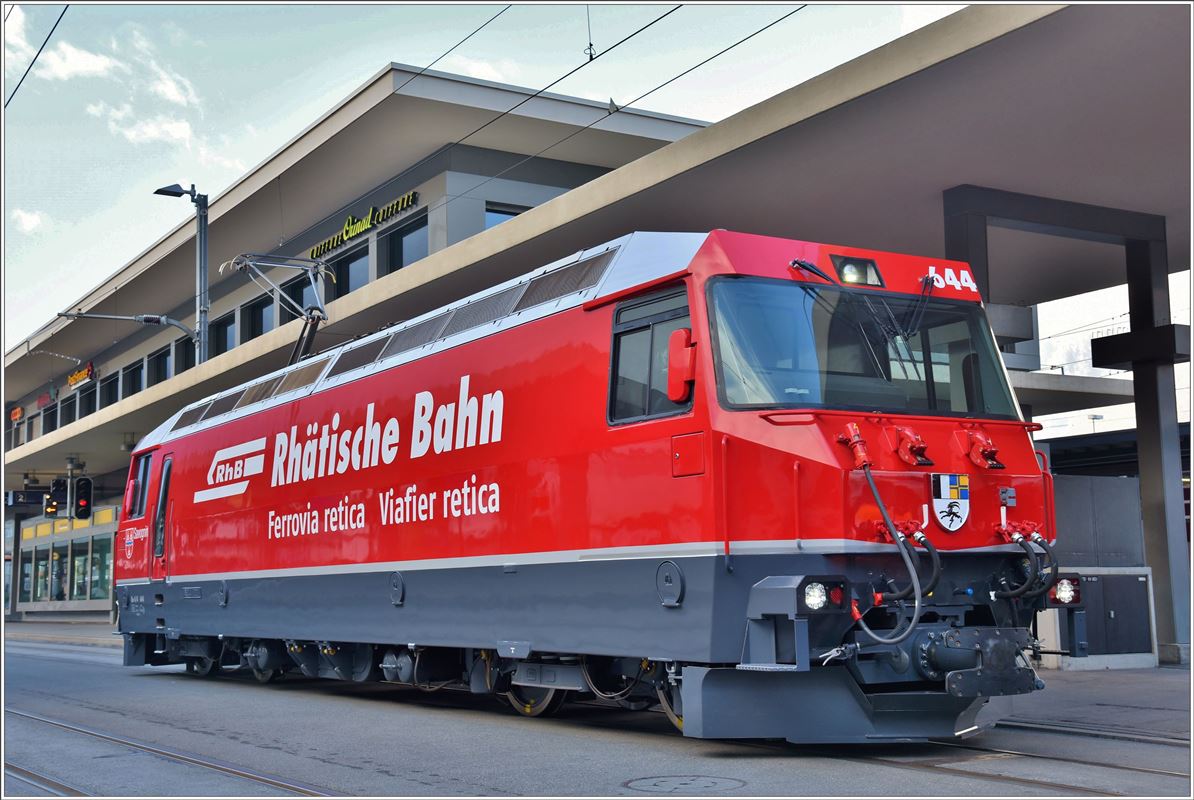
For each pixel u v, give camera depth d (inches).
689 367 319.9
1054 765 299.9
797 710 305.0
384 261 1152.2
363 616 489.4
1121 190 626.5
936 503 315.0
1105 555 669.9
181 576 684.1
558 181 1121.4
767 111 530.9
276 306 1398.9
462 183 1067.3
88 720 461.7
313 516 538.6
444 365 448.1
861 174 587.8
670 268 343.3
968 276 363.3
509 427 402.6
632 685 364.5
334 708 496.1
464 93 981.8
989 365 354.6
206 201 1141.7
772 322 326.6
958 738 351.9
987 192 616.1
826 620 299.9
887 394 331.6
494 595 402.3
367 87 982.4
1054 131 536.1
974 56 456.1
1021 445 341.7
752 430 311.7
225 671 764.0
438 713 466.0
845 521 299.9
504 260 748.6
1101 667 589.6
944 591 317.4
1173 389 693.9
